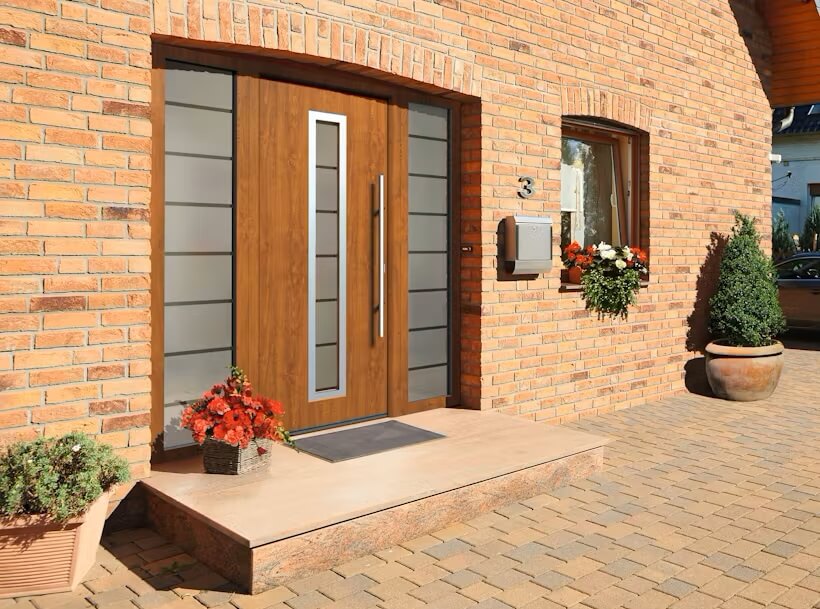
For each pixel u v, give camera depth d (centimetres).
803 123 2248
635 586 396
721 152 944
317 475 479
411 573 407
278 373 565
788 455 647
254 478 471
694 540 459
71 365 439
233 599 375
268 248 556
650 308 853
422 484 467
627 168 856
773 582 404
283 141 562
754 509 514
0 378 416
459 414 654
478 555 432
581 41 751
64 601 372
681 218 889
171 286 513
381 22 585
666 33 854
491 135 672
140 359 463
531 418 718
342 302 603
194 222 522
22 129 420
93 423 448
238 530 386
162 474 476
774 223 2042
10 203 417
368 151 616
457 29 641
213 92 528
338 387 604
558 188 734
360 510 421
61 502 369
